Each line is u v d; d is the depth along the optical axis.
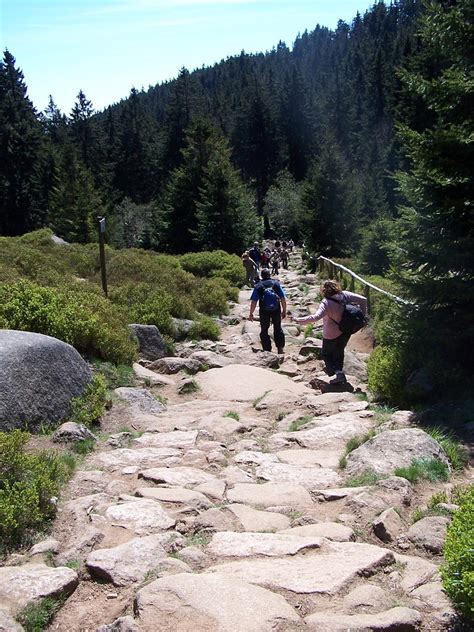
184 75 102.88
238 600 3.14
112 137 103.88
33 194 65.88
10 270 14.56
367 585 3.35
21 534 4.14
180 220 50.53
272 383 9.17
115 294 13.51
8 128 65.50
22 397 5.92
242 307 18.95
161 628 2.97
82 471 5.30
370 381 7.98
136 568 3.66
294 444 6.18
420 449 5.24
